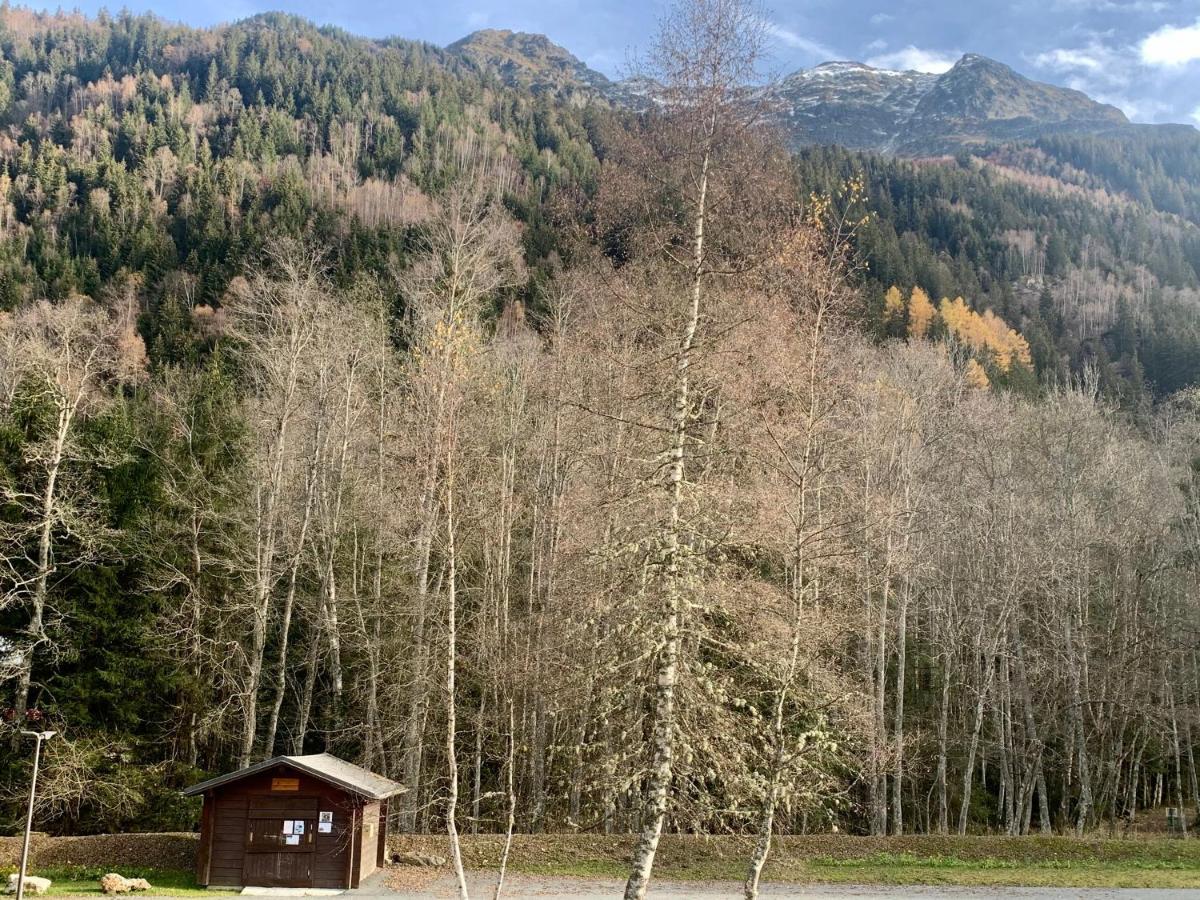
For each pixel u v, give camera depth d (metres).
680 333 15.00
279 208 76.38
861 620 27.20
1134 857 26.14
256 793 23.52
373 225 74.19
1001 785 35.28
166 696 29.41
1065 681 34.34
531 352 34.81
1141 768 42.53
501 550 26.78
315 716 34.62
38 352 31.48
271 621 32.03
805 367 17.55
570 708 23.84
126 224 77.62
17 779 26.06
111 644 28.12
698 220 14.92
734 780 14.35
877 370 35.75
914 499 29.72
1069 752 32.78
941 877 24.06
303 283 33.25
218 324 59.53
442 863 25.41
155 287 68.06
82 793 25.78
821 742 14.97
